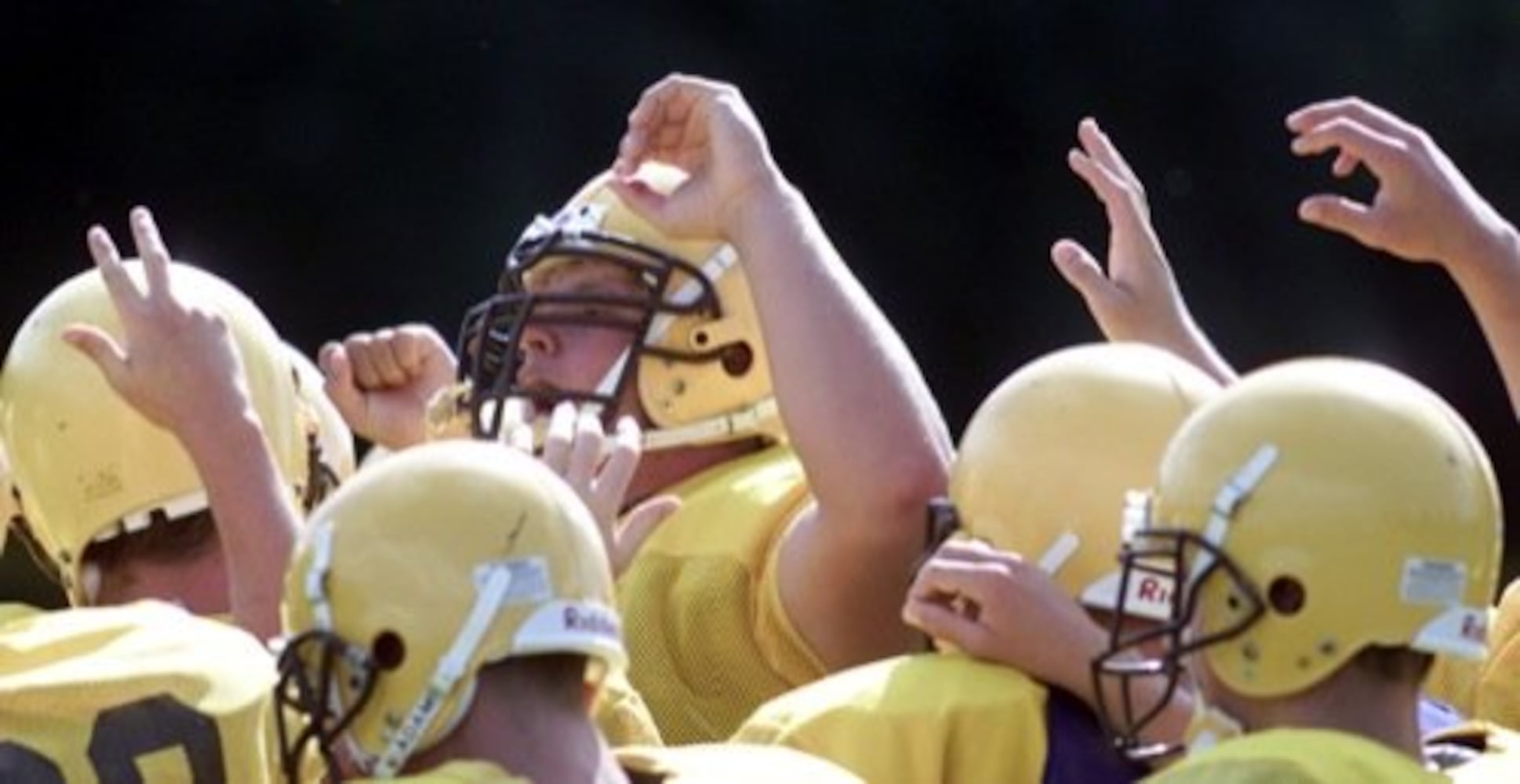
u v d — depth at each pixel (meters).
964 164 43.84
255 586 14.18
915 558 15.30
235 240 43.69
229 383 14.30
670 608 16.05
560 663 12.09
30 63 43.72
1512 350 15.25
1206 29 42.97
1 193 43.66
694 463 16.70
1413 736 12.34
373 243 43.50
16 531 16.50
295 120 43.66
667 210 16.00
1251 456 12.29
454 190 43.53
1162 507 12.48
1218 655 12.30
